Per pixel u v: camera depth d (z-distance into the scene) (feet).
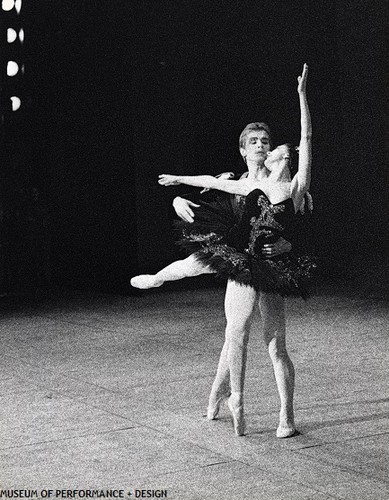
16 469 33.68
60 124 99.45
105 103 91.61
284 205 37.37
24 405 44.45
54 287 101.04
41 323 73.72
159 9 95.91
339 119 99.35
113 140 90.79
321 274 95.96
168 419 40.52
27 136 100.68
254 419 39.99
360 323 66.49
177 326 68.95
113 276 91.97
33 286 100.27
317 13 98.94
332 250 97.04
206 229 38.22
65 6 97.04
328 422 39.06
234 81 100.07
